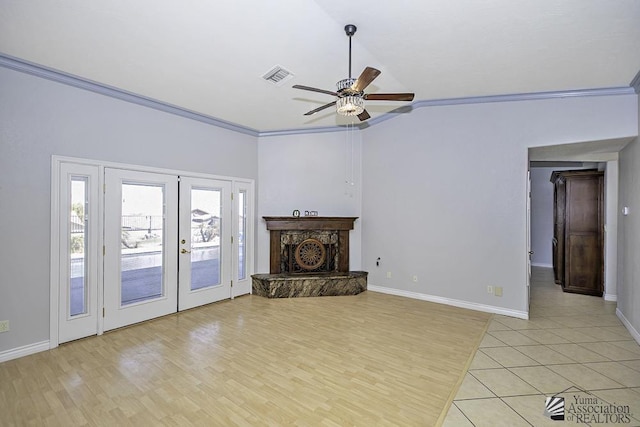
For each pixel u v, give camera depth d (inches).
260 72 128.1
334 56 116.2
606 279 189.9
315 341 128.3
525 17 91.6
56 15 90.1
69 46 106.5
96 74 127.2
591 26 95.2
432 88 149.8
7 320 113.6
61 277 126.1
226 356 115.3
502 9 88.0
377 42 106.5
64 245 127.1
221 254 188.7
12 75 114.2
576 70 124.9
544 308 172.2
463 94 158.6
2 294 112.7
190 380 99.0
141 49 109.3
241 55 114.7
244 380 99.0
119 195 144.4
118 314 143.1
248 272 204.5
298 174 213.6
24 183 117.1
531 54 113.5
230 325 147.0
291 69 126.0
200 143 178.5
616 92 135.9
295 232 209.0
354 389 94.0
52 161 123.6
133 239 149.5
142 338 132.4
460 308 169.6
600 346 123.4
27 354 117.0
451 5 86.8
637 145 131.5
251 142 209.5
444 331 138.3
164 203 161.8
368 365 108.4
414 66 124.9
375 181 203.9
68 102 128.3
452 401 88.1
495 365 108.3
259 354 116.9
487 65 123.3
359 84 94.0
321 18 93.0
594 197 200.7
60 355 116.7
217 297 185.3
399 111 189.6
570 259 208.2
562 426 77.7
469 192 167.8
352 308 170.9
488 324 146.4
